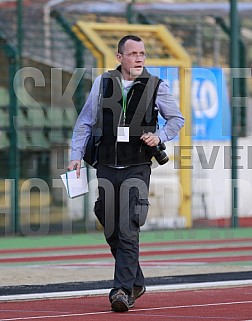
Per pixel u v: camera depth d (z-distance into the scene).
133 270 25.45
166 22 64.50
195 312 25.41
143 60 25.77
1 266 41.53
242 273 36.00
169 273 36.56
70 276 35.94
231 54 63.75
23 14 59.28
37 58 60.00
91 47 57.84
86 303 27.69
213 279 33.47
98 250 51.81
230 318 24.23
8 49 58.88
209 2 65.25
